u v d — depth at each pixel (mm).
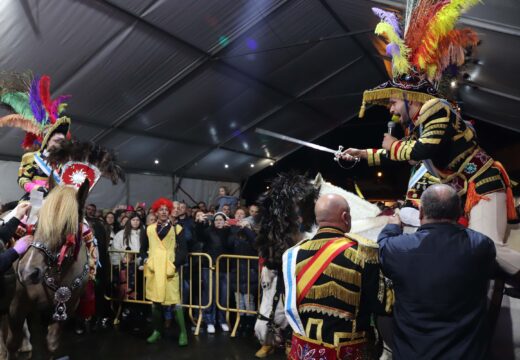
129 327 5820
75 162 3559
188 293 5992
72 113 7625
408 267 1885
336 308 1999
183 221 6258
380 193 15859
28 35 5535
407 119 2246
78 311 4242
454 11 2045
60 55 6176
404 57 2172
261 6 7109
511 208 2184
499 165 2174
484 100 7664
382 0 5121
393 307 2006
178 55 7504
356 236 2221
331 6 7746
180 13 6504
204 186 13758
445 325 1790
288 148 14531
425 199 2004
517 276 1969
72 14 5621
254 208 5840
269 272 3742
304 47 8961
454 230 1915
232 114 10617
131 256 6242
